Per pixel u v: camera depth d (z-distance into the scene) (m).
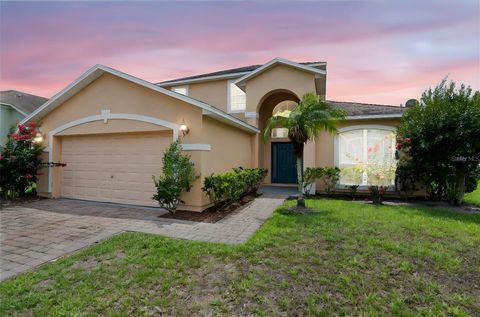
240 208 8.69
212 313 3.02
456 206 9.20
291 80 12.96
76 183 10.05
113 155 9.34
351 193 11.55
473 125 8.40
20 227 6.39
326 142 12.13
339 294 3.40
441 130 8.98
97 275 3.86
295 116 7.64
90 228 6.32
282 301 3.23
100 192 9.54
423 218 7.05
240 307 3.14
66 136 10.23
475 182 10.45
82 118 9.64
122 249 4.88
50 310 3.04
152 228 6.31
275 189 13.59
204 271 4.00
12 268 4.18
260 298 3.30
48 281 3.73
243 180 9.54
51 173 10.29
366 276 3.85
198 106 7.73
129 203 9.02
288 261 4.32
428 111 9.32
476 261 4.39
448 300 3.29
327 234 5.62
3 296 3.33
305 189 11.41
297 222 6.59
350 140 11.76
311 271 3.99
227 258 4.45
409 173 10.12
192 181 7.78
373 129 11.45
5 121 17.55
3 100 18.19
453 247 4.97
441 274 3.94
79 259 4.45
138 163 8.91
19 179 9.93
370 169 10.96
